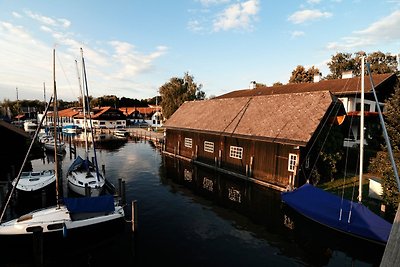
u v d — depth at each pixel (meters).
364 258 10.91
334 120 19.50
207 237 12.57
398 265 2.42
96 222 12.16
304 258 10.87
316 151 19.02
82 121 71.00
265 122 21.70
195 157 29.25
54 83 13.85
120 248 11.59
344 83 30.48
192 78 61.56
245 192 19.59
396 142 15.59
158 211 15.79
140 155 36.00
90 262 10.63
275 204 17.05
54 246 11.62
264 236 12.73
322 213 12.55
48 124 69.50
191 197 18.50
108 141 52.22
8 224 11.38
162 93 61.03
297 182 17.92
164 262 10.48
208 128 26.64
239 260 10.65
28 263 10.84
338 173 21.56
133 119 90.69
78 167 21.52
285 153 18.95
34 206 16.45
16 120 83.25
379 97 29.81
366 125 26.88
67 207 11.93
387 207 13.40
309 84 35.34
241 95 43.44
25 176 18.75
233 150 23.78
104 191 18.80
